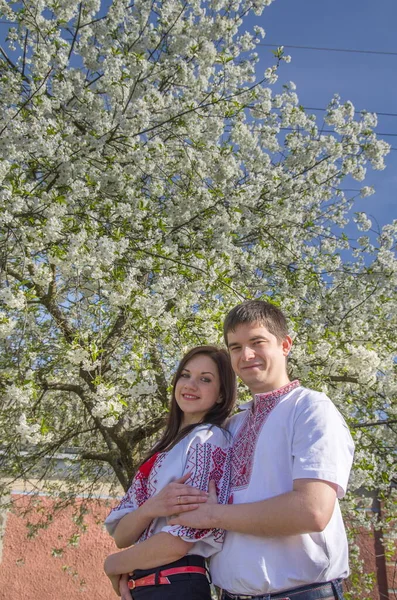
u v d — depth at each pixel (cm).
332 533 165
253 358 190
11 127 403
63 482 719
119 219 464
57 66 450
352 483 439
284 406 179
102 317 446
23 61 471
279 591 158
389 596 703
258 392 191
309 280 554
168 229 486
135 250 438
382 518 602
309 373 454
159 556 172
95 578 740
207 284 449
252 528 158
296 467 161
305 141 592
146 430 512
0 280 403
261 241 538
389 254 576
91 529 756
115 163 469
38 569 735
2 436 516
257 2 535
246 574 160
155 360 450
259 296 539
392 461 517
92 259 395
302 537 160
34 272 424
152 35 494
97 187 438
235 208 485
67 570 736
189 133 503
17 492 752
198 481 178
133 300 409
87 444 636
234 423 206
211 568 175
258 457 174
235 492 176
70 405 615
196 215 487
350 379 480
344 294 585
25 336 451
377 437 511
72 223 418
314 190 597
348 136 591
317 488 155
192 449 188
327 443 162
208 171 521
